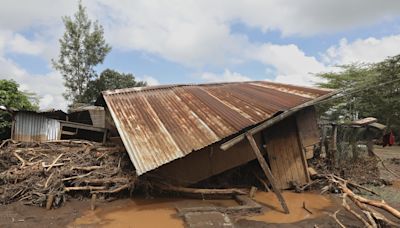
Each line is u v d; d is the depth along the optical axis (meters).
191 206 8.15
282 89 12.50
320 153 12.13
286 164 10.47
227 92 12.36
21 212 7.48
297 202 8.89
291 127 10.77
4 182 8.84
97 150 10.91
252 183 10.84
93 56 29.31
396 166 15.30
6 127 17.08
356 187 9.91
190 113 10.23
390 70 24.94
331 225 6.88
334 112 28.28
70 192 8.55
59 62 28.86
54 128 16.36
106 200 8.52
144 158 7.87
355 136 12.38
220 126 9.37
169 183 9.23
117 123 9.18
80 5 28.73
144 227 6.71
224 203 8.66
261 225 6.92
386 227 6.37
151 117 9.84
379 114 27.17
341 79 29.19
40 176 9.00
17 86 18.91
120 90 11.66
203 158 9.91
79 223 6.87
